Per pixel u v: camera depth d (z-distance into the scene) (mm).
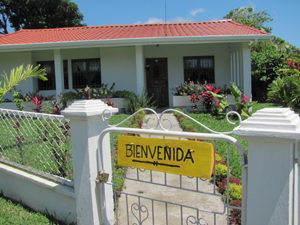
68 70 12383
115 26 14125
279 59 13859
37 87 12531
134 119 7609
